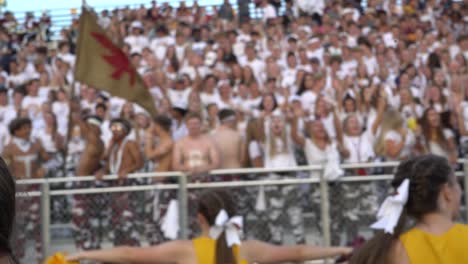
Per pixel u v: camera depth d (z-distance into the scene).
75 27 17.48
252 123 8.65
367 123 10.12
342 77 12.85
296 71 13.02
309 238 7.84
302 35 14.90
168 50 14.09
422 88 12.80
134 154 7.96
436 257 3.06
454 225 3.16
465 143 9.25
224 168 8.25
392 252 3.11
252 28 15.39
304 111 10.60
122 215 7.83
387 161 8.50
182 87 12.19
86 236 7.84
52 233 7.89
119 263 4.49
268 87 11.62
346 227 7.87
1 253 1.56
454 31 16.38
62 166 9.06
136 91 8.93
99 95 12.30
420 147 8.55
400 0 16.67
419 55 14.44
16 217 1.63
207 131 8.94
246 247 4.65
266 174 7.94
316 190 7.86
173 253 4.55
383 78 13.10
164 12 17.34
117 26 16.30
